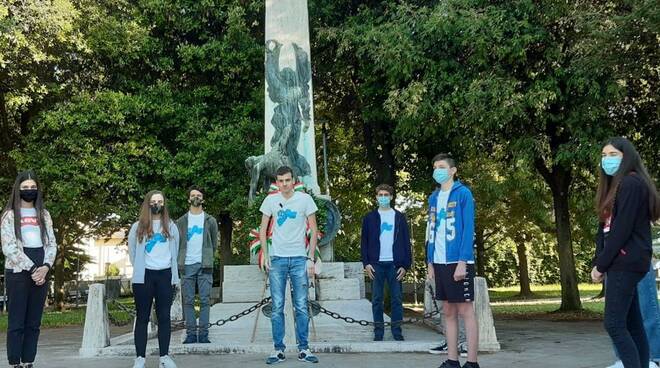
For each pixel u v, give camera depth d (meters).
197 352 8.66
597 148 13.60
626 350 4.96
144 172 18.67
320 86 20.56
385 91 17.31
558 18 14.02
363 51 15.95
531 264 45.81
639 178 5.05
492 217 26.67
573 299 17.27
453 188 6.47
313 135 12.19
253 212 10.81
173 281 7.19
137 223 7.16
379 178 20.06
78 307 27.48
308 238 9.49
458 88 14.62
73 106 18.14
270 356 7.54
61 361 8.21
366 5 18.20
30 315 6.77
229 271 10.45
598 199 5.34
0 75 18.17
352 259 25.97
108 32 18.44
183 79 20.28
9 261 6.65
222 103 19.91
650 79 14.70
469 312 6.29
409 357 8.06
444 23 14.27
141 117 18.72
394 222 9.23
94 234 24.23
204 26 19.95
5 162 21.41
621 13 13.89
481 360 7.82
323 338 9.62
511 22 14.09
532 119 15.23
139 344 7.03
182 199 18.83
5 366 8.08
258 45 19.17
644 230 5.04
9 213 6.69
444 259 6.34
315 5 18.30
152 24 19.56
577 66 13.27
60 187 17.80
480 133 15.24
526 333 11.93
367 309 9.92
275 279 7.55
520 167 16.02
